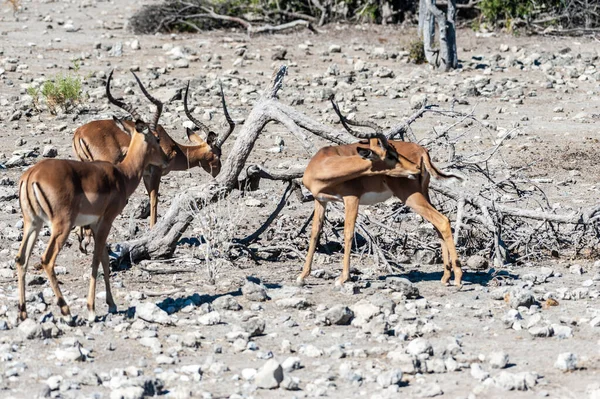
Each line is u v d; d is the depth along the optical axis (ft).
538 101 186.19
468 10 281.74
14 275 88.74
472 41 248.11
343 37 253.85
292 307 80.59
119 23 276.62
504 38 252.42
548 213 97.30
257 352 69.36
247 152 99.81
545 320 76.28
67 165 73.46
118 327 73.72
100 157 108.17
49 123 163.02
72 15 290.15
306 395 61.21
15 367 65.10
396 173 84.48
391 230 97.50
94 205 74.38
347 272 87.30
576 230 101.55
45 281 87.81
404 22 276.41
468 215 98.17
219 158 123.95
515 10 262.47
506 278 90.27
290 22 272.31
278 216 113.80
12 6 299.99
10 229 104.73
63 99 169.37
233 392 61.62
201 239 104.53
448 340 71.10
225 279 89.51
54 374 64.18
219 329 74.54
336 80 200.23
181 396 60.03
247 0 274.36
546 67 213.25
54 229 72.43
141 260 95.61
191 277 90.79
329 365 66.59
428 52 214.48
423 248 98.94
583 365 66.69
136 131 82.53
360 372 64.54
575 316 78.13
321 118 167.73
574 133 162.50
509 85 197.26
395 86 195.00
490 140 156.87
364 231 95.35
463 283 89.20
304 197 102.68
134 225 104.99
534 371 65.82
